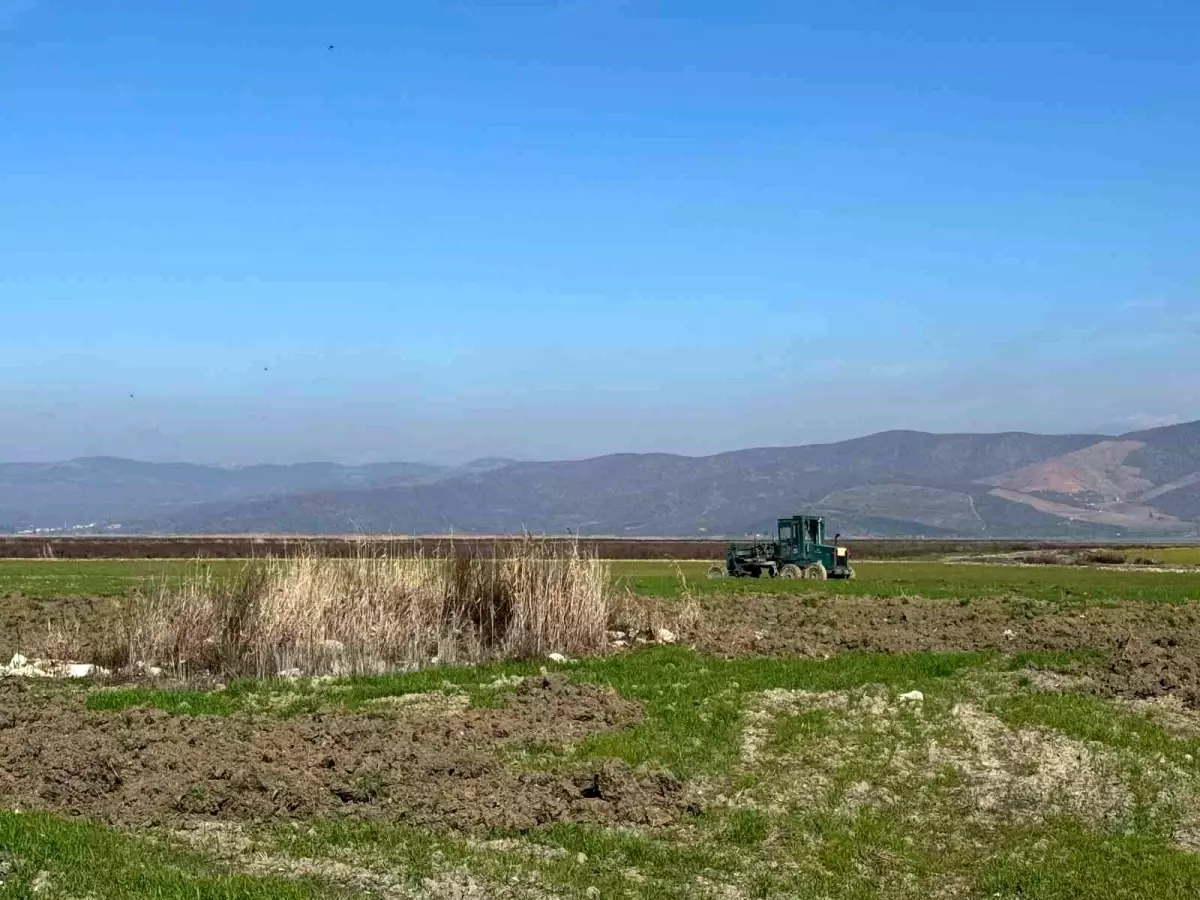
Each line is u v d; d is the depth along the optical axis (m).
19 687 20.52
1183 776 15.95
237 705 19.17
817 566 54.59
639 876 12.27
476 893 11.45
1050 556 79.75
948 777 15.70
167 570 50.41
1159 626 29.42
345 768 14.79
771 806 14.52
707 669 22.34
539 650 24.62
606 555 81.19
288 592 23.83
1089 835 14.01
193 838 12.56
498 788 14.48
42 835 11.66
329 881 11.53
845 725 17.77
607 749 16.41
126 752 15.42
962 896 12.34
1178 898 12.18
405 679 21.38
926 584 48.31
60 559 64.69
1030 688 20.42
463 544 33.88
